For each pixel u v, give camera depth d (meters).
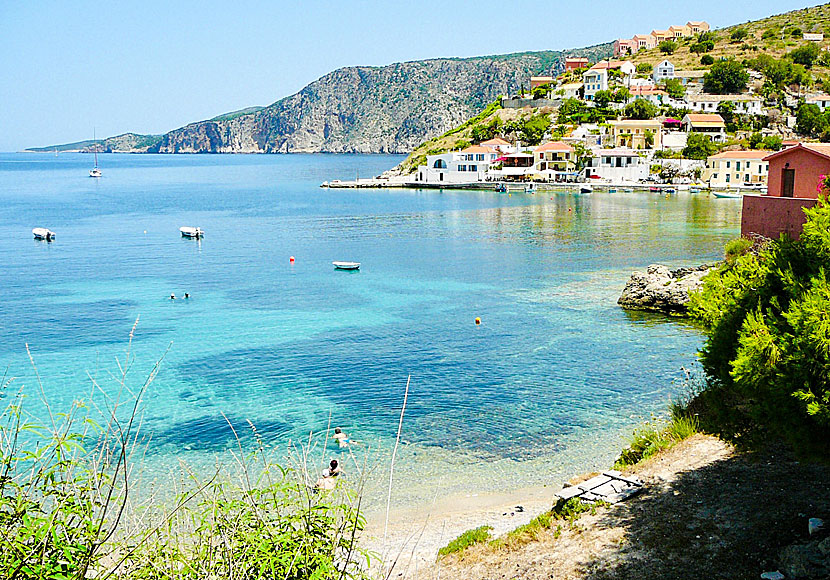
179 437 29.81
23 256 84.56
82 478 7.82
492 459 27.66
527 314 51.41
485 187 176.75
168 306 56.72
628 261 73.12
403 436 29.97
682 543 16.52
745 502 18.17
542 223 109.81
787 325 14.98
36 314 53.97
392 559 19.03
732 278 18.42
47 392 35.38
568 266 71.50
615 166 170.25
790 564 14.59
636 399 33.62
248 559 8.20
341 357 41.59
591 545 17.27
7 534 7.03
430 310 53.69
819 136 189.75
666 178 166.25
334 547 8.84
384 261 78.25
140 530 8.18
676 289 50.00
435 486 25.41
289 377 38.09
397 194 175.25
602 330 46.28
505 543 18.55
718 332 17.81
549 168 182.00
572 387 35.56
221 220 124.44
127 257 83.56
